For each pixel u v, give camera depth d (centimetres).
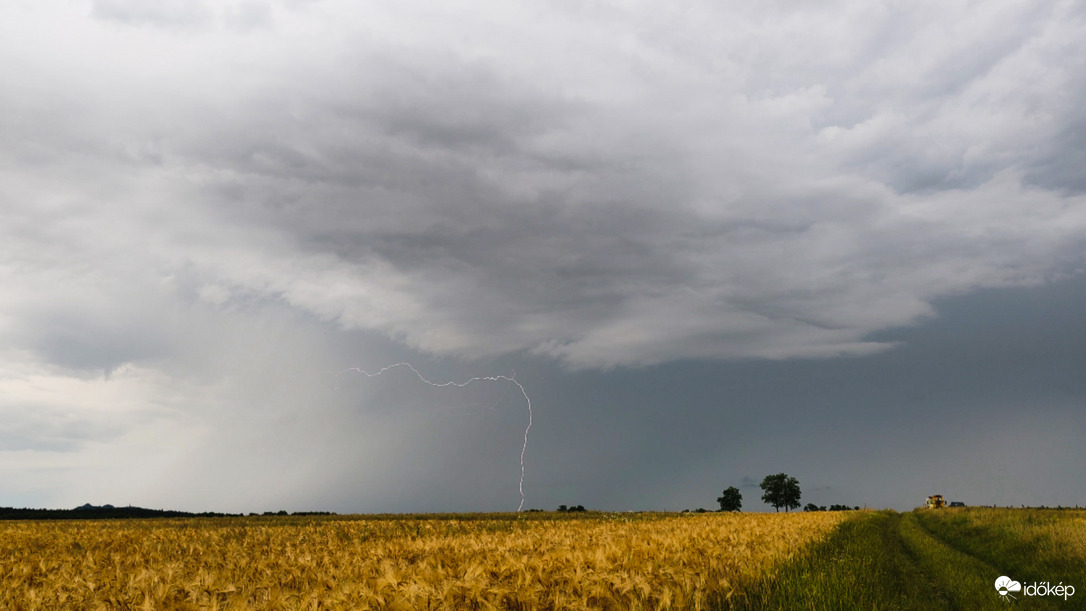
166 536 2545
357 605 661
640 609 692
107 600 830
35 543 2350
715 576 917
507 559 852
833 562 1309
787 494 11325
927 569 1692
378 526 3328
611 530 1798
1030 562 1762
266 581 887
